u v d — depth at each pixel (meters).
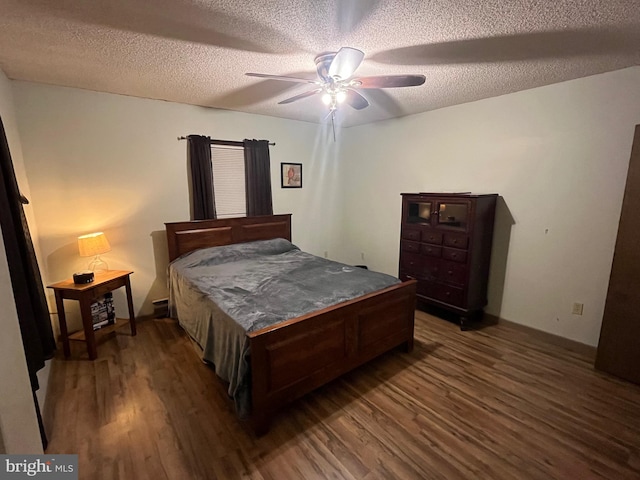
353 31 1.74
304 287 2.48
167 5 1.48
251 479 1.52
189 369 2.44
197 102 3.33
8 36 1.79
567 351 2.73
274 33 1.76
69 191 2.87
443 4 1.46
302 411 2.00
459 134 3.38
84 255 2.69
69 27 1.69
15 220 1.80
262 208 3.99
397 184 4.14
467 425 1.87
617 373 2.33
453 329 3.16
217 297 2.27
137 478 1.52
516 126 2.93
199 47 1.95
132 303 2.98
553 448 1.70
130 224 3.21
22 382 0.93
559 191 2.72
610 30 1.72
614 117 2.38
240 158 3.84
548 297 2.88
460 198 3.04
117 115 3.02
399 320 2.58
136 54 2.05
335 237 5.02
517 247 3.04
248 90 2.89
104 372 2.40
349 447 1.71
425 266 3.44
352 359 2.25
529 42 1.87
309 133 4.44
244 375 1.74
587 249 2.61
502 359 2.60
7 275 0.88
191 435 1.79
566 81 2.58
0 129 1.72
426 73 2.40
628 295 2.22
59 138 2.77
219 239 3.63
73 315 2.97
